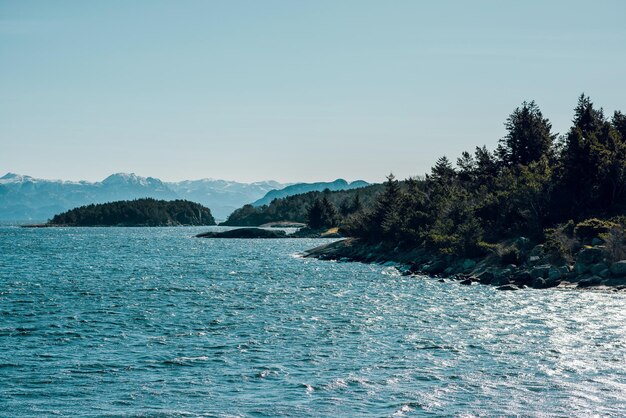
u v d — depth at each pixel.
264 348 39.84
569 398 29.86
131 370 34.88
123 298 63.25
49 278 84.25
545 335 42.59
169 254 136.38
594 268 68.81
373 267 99.75
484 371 34.22
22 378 33.31
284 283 77.38
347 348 39.66
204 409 28.78
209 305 58.16
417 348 39.47
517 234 89.06
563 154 110.25
